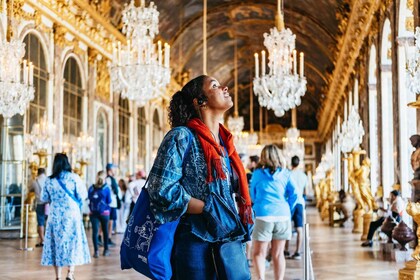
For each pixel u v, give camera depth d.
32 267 10.12
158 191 2.95
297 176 10.50
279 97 13.63
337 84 34.69
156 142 33.75
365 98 20.83
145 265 2.97
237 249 3.14
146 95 13.85
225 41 39.62
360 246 13.87
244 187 3.27
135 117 28.16
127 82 13.79
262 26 36.50
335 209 22.41
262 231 7.05
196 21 34.00
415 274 7.77
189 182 3.07
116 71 13.98
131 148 27.48
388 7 15.46
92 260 11.00
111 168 14.37
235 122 34.91
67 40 19.55
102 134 23.34
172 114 3.36
